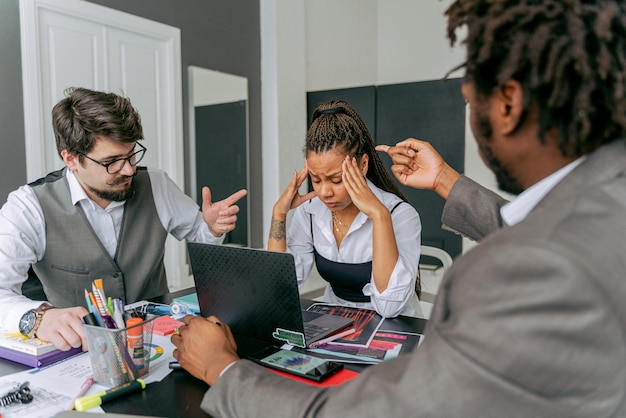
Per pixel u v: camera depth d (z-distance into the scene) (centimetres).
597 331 40
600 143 49
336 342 100
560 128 47
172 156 291
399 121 358
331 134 134
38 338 95
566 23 45
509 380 43
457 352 45
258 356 89
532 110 48
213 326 80
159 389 78
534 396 42
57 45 232
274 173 355
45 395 77
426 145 121
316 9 382
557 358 41
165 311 123
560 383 42
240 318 104
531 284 42
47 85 229
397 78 444
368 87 365
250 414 60
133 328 81
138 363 82
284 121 356
